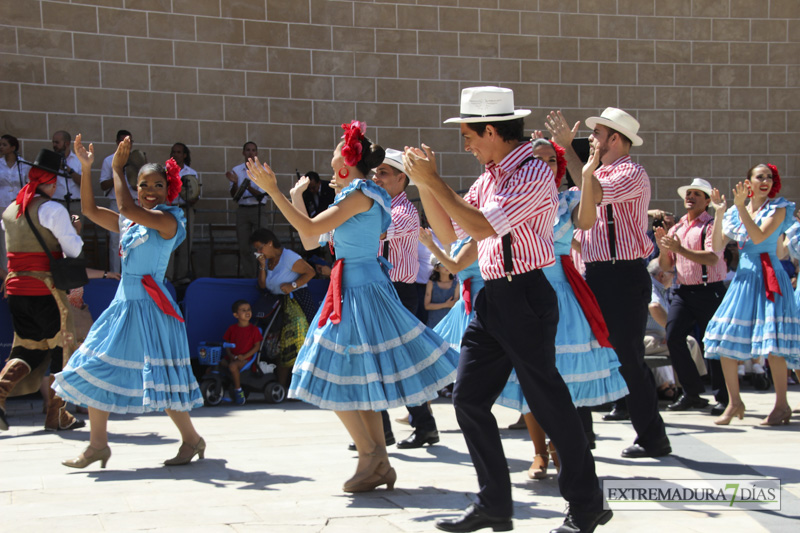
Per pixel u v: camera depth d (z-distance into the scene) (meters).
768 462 4.70
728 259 9.47
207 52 10.75
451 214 3.10
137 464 4.66
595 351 4.62
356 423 3.95
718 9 12.47
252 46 10.94
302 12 11.12
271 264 8.03
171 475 4.34
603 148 5.13
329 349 3.92
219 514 3.50
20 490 3.98
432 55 11.61
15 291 6.00
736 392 6.18
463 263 4.28
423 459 4.88
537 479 4.30
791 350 5.99
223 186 10.85
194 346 7.94
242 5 10.88
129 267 4.54
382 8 11.41
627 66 12.25
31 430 5.94
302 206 4.75
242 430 5.91
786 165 12.75
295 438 5.55
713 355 6.30
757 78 12.62
